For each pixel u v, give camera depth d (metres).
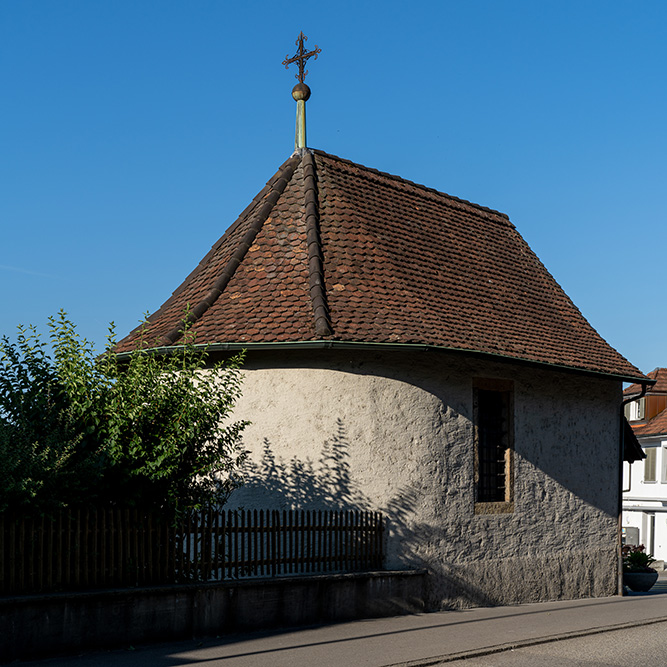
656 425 40.81
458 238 18.62
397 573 13.77
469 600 15.26
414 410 14.78
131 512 10.73
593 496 18.47
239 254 15.46
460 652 10.55
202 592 10.96
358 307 14.41
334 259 15.22
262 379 14.40
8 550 9.55
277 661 9.66
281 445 14.20
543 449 17.30
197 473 11.27
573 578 17.72
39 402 10.66
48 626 9.51
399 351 14.21
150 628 10.41
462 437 15.45
